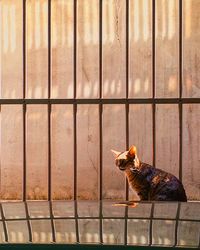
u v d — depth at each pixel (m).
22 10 6.11
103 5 6.02
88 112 6.07
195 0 5.86
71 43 6.08
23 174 6.14
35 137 6.13
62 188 6.11
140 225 1.03
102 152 6.06
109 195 6.04
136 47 5.99
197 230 0.98
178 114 5.94
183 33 5.91
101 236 0.92
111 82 6.04
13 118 6.16
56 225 1.04
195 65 5.90
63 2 6.06
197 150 5.92
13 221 1.10
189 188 5.94
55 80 6.11
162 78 5.96
